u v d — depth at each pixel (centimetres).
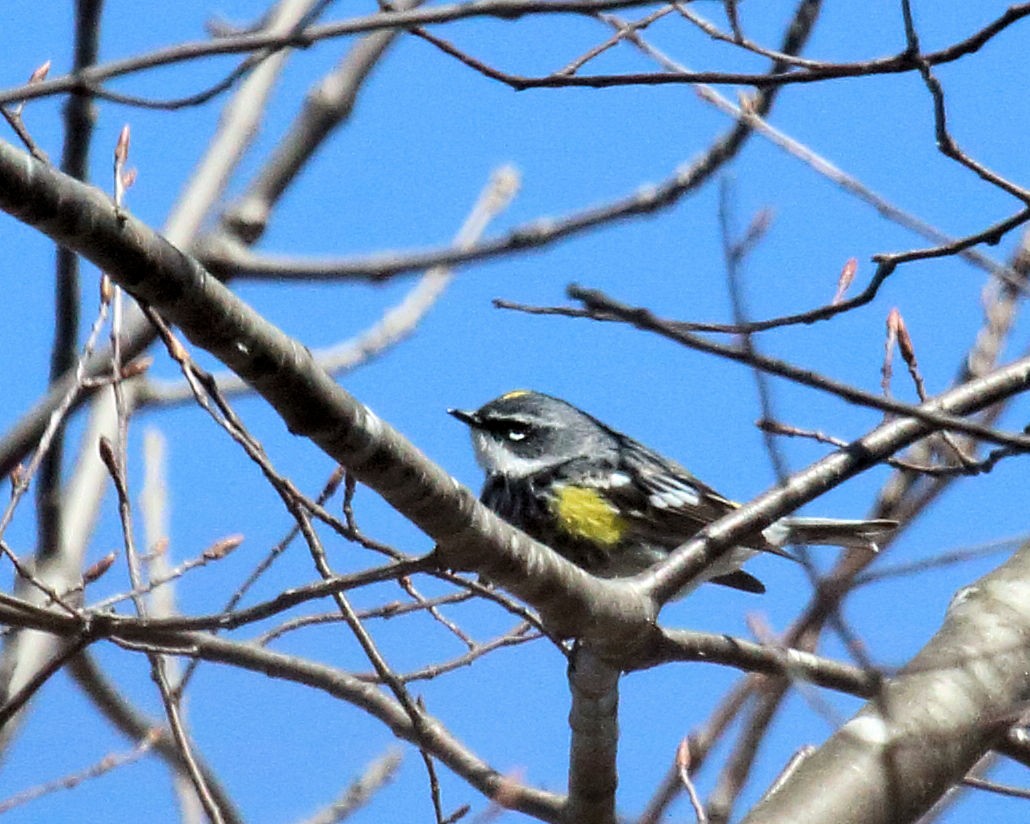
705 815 1100
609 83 895
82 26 1209
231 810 1453
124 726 1445
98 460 1437
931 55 898
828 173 1080
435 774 1138
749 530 1030
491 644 1227
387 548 923
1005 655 1009
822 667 1119
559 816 1091
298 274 1207
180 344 894
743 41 1052
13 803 1295
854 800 924
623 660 1001
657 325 738
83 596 1212
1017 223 940
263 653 1166
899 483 1374
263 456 906
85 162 1223
